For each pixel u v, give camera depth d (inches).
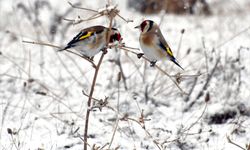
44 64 602.5
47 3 834.2
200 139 423.8
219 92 505.4
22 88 521.3
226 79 526.0
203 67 567.5
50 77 557.6
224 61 570.6
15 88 521.0
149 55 418.9
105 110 470.3
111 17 322.7
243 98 490.3
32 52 650.8
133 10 915.4
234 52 609.0
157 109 482.0
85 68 590.9
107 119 454.9
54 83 541.3
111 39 367.2
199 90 510.9
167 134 425.4
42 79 548.4
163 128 438.0
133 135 424.5
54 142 403.5
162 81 539.2
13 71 567.5
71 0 863.1
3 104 475.5
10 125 431.8
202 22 836.0
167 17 869.8
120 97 497.7
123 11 906.1
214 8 916.0
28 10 786.8
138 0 913.5
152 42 410.0
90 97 337.4
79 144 402.6
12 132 407.5
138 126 438.9
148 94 505.7
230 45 661.9
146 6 901.8
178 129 434.0
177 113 477.1
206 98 441.1
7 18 773.9
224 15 885.2
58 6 860.0
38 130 425.7
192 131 436.8
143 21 416.5
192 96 503.5
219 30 750.5
